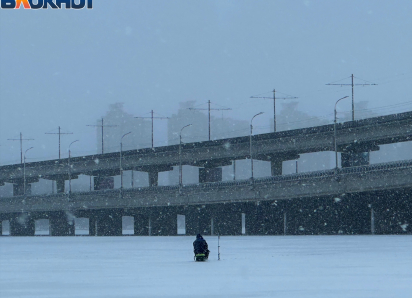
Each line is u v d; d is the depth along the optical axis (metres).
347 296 64.50
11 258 162.00
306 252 162.38
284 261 126.31
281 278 86.81
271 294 67.81
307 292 69.06
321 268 104.38
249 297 65.38
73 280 90.62
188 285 79.25
